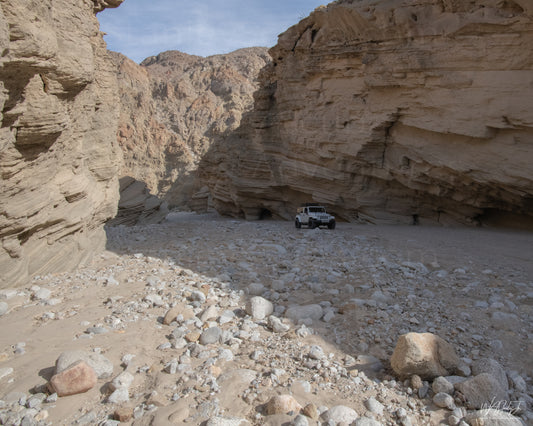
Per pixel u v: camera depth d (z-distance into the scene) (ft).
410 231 55.83
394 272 28.04
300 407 11.99
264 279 27.40
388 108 59.82
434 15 51.80
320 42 70.08
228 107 347.15
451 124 51.19
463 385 12.58
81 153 36.09
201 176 121.60
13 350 16.10
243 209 102.89
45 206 28.84
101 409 12.02
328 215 62.64
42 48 21.52
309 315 19.57
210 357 15.47
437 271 27.84
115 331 18.02
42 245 29.96
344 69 66.85
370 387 13.28
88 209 36.83
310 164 79.77
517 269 28.30
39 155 27.27
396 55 55.83
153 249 42.37
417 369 13.34
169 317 19.13
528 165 44.70
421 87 54.24
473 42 47.14
